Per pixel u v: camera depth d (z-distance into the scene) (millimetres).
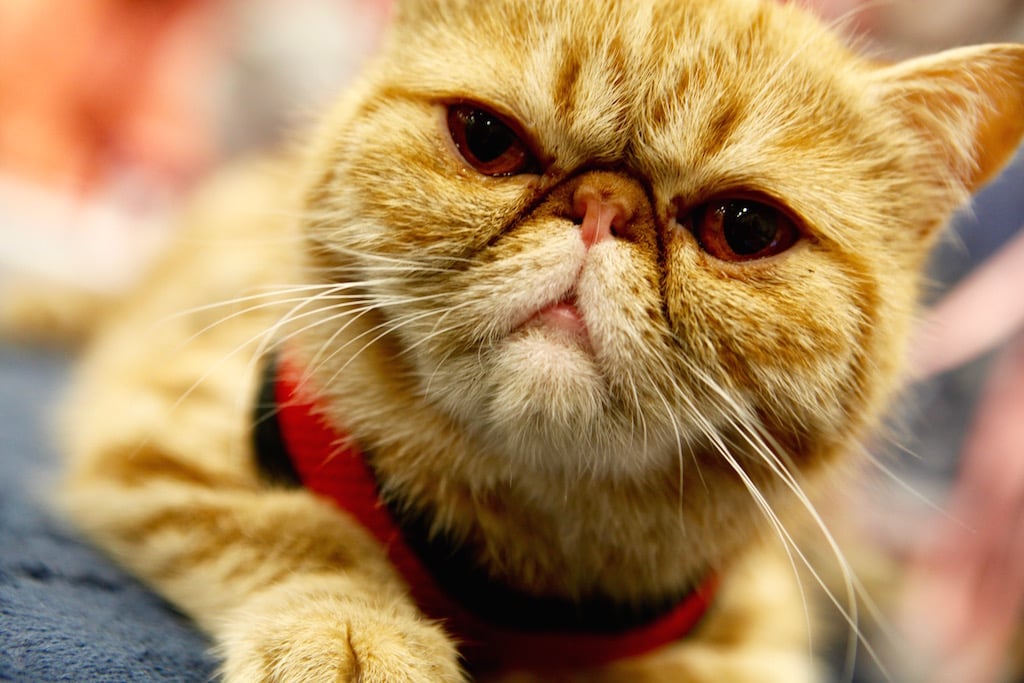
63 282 513
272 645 226
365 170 250
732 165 236
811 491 265
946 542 349
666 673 269
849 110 256
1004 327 351
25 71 574
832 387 246
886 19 344
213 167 633
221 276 345
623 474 245
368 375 255
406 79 256
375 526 256
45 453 346
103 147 613
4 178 547
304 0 613
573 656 262
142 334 361
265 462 265
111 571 269
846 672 345
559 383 235
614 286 233
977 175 272
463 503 254
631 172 239
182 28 648
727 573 281
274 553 249
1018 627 333
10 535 275
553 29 243
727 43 246
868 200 256
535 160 240
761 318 235
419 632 232
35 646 219
